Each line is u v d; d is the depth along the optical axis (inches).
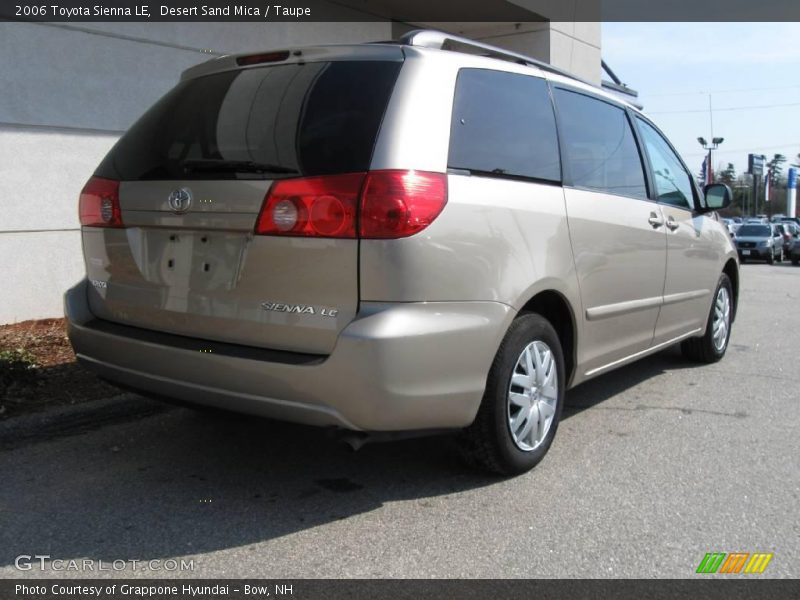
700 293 229.8
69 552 120.0
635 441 175.8
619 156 187.6
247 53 142.1
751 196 3410.4
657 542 125.9
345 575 114.3
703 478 153.4
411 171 122.0
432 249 122.7
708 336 249.0
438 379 125.0
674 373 244.4
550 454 165.9
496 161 141.3
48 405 180.1
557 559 119.7
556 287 150.6
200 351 127.6
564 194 157.4
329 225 119.0
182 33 313.3
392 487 146.3
